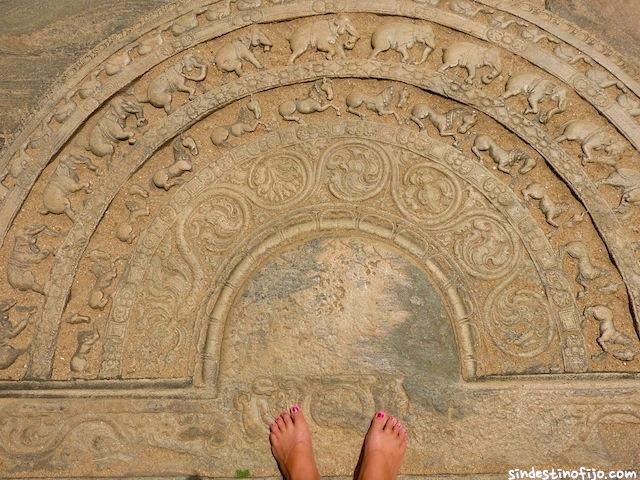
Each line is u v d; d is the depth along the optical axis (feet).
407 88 4.16
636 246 3.79
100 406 3.74
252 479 3.63
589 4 4.25
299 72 4.18
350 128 4.16
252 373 3.82
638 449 3.54
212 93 4.18
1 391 3.76
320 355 3.84
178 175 4.11
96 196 4.04
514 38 4.11
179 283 3.97
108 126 4.10
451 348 3.83
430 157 4.10
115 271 3.96
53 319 3.85
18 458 3.66
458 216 4.02
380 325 3.88
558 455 3.57
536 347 3.79
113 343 3.85
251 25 4.25
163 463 3.67
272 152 4.17
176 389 3.78
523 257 3.92
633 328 3.74
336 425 3.73
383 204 4.08
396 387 3.77
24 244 3.95
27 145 4.11
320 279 3.96
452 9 4.17
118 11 4.43
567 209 3.96
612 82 4.00
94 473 3.65
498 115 4.04
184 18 4.29
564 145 3.99
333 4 4.22
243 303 3.94
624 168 3.90
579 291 3.83
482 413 3.68
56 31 4.43
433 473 3.61
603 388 3.62
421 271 3.96
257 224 4.07
